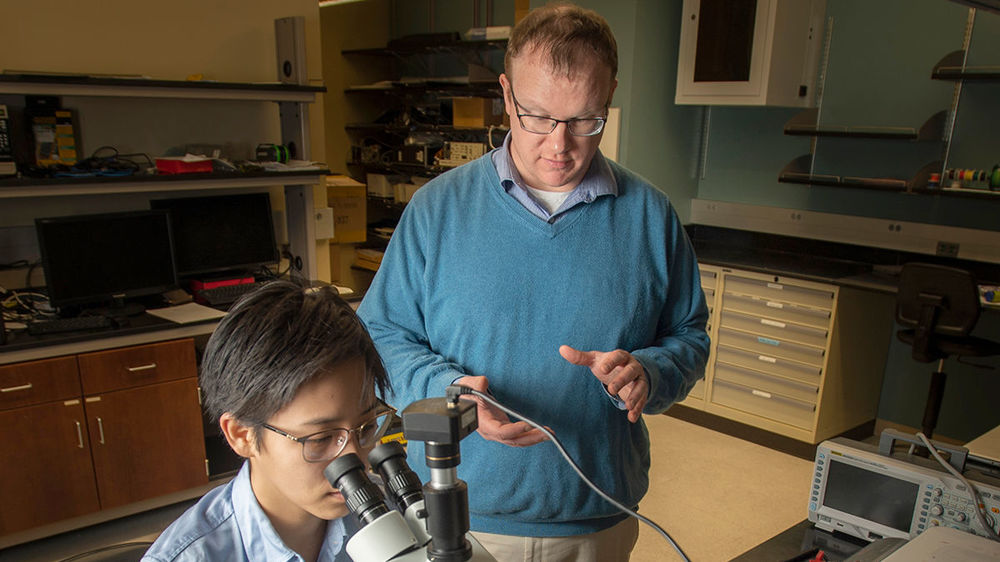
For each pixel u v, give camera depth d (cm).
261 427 71
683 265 141
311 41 353
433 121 535
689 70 379
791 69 361
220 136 336
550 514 128
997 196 306
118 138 306
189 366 279
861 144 378
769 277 356
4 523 248
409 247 134
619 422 131
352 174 633
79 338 251
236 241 330
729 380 381
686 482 328
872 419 387
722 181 438
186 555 79
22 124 280
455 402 56
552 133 116
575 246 126
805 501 312
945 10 339
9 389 241
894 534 125
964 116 339
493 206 129
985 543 100
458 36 509
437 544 55
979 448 131
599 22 115
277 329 70
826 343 340
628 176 136
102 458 265
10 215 285
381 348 133
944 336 318
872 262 377
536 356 126
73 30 287
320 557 91
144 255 297
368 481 62
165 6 308
